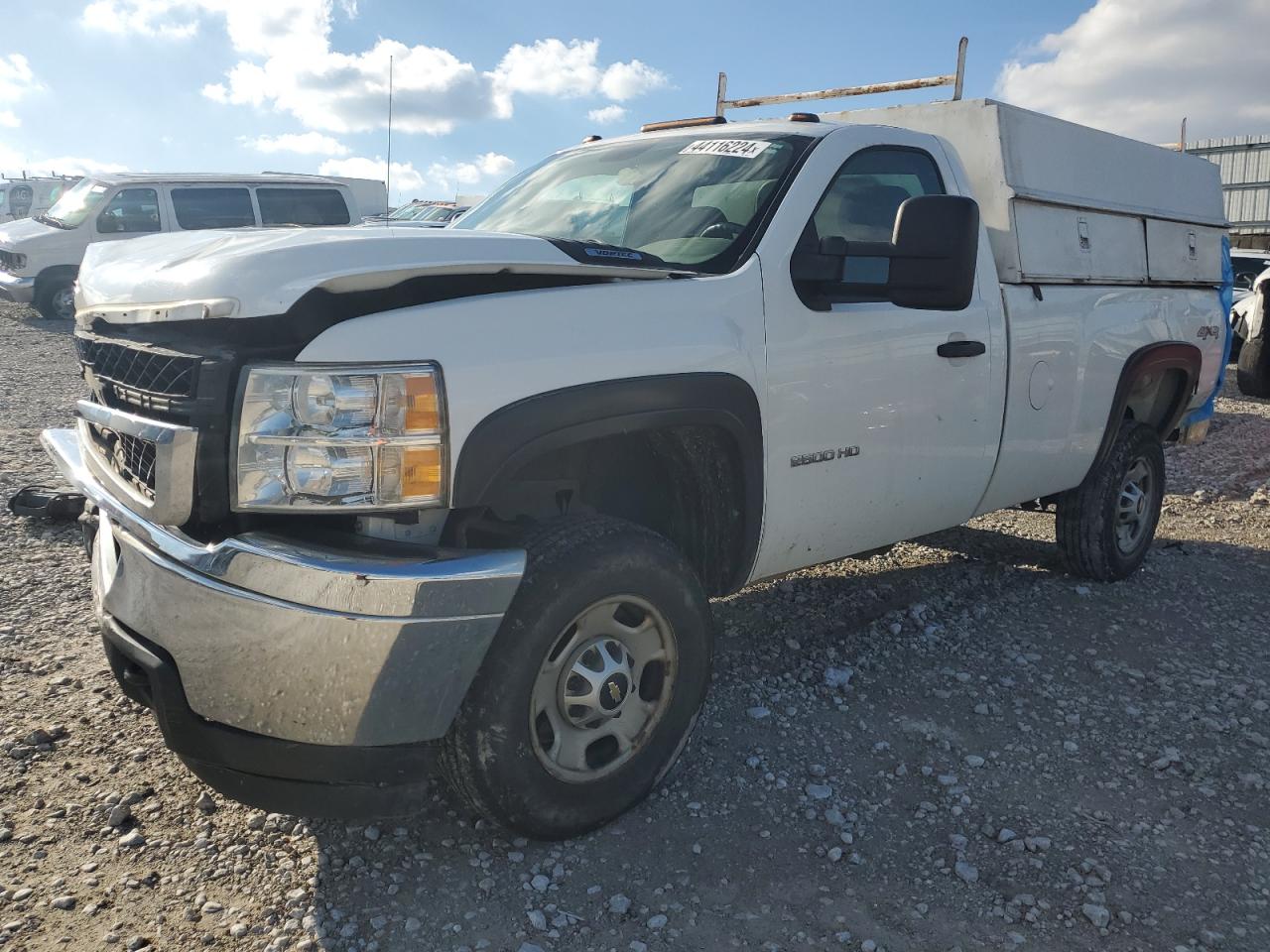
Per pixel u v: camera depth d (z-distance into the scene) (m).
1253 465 7.99
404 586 2.28
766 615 4.51
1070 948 2.43
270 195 15.09
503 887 2.59
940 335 3.76
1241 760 3.34
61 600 4.38
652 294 2.89
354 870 2.63
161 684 2.44
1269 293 11.17
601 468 3.35
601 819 2.79
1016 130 4.29
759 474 3.17
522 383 2.52
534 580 2.53
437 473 2.39
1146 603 4.84
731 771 3.17
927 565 5.31
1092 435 4.73
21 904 2.47
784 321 3.22
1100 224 4.75
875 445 3.59
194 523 2.44
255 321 2.37
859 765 3.24
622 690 2.78
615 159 3.98
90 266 3.05
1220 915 2.55
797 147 3.55
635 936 2.43
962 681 3.88
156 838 2.76
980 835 2.88
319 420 2.30
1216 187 5.86
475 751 2.51
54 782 3.00
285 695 2.31
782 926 2.48
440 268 2.47
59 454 3.21
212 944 2.36
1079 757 3.33
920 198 3.07
